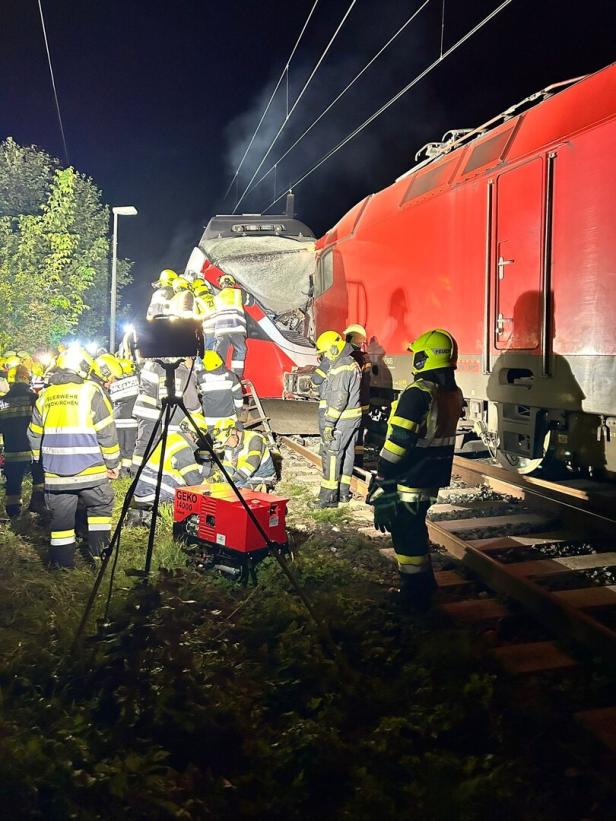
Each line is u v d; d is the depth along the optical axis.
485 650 4.16
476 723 3.50
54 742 3.19
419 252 8.90
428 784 3.03
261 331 12.66
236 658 4.07
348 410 7.59
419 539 4.83
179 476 7.00
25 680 3.71
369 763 3.19
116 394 9.06
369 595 5.06
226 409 7.66
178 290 7.23
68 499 5.58
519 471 7.71
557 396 6.33
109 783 2.98
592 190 5.90
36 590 5.21
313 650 4.12
